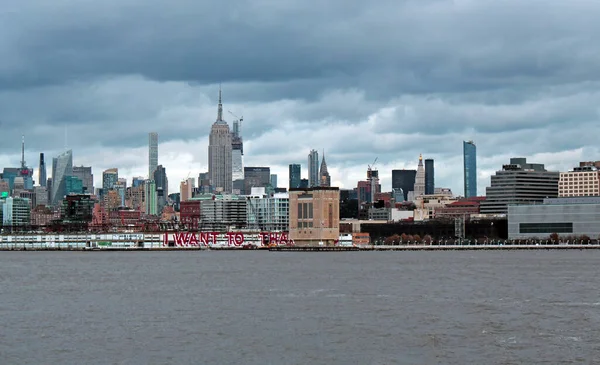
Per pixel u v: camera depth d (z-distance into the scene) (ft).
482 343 496.23
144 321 589.73
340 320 591.78
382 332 536.83
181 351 473.26
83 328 555.69
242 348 482.69
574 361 445.78
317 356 460.55
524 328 550.36
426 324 570.46
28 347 485.97
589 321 580.30
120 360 450.30
